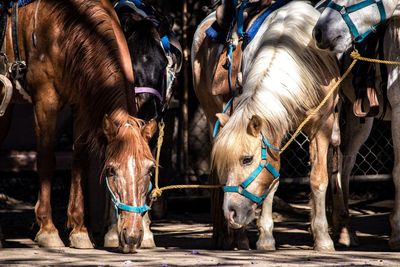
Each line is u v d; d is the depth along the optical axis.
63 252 9.29
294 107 8.73
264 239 9.57
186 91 14.77
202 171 15.25
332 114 9.28
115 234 10.23
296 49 8.97
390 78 9.27
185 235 11.75
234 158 8.37
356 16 9.02
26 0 10.15
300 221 13.32
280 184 14.99
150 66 10.34
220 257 8.67
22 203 15.26
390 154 15.22
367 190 15.41
